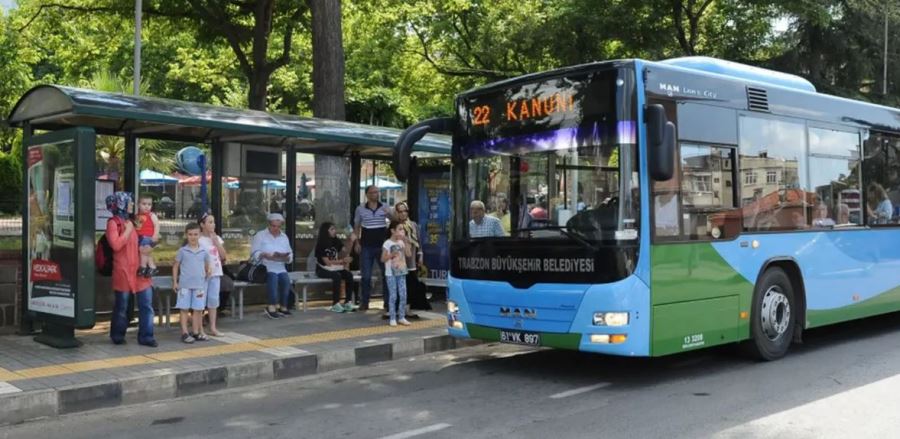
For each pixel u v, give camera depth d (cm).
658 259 735
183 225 1155
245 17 2119
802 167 922
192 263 941
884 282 1046
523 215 786
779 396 711
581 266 732
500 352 989
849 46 2195
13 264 1011
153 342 909
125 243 901
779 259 878
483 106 838
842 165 988
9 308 1012
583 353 963
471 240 832
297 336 987
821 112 958
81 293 856
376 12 2261
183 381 775
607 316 713
